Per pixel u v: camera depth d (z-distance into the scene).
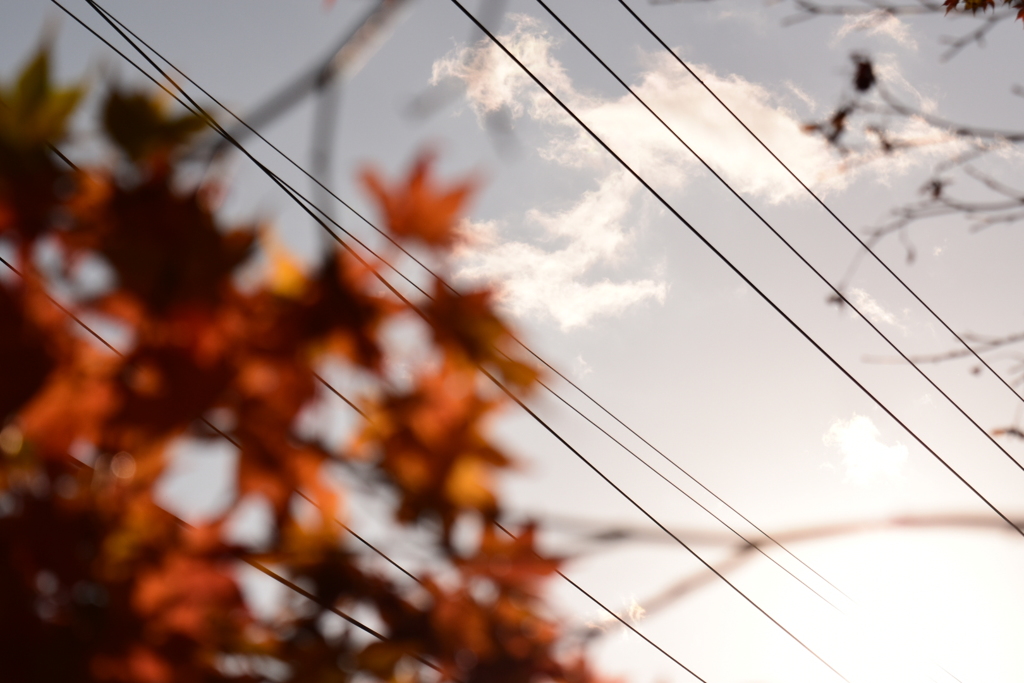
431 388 1.21
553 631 1.45
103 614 1.17
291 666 1.32
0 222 1.03
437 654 1.41
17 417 1.07
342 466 1.19
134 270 1.04
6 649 1.12
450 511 1.26
